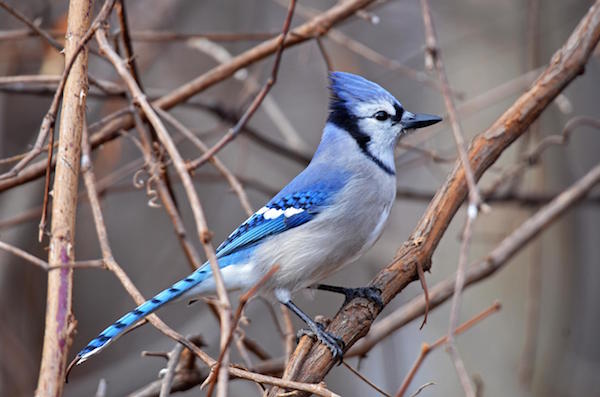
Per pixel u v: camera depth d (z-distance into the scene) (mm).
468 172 5883
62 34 10031
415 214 15250
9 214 12367
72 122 6473
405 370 14531
